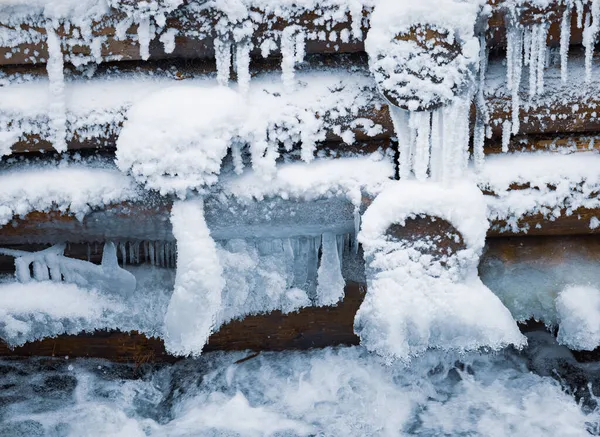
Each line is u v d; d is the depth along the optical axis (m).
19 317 3.72
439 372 4.11
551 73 3.41
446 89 3.15
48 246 3.79
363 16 3.28
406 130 3.33
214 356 4.14
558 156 3.54
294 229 3.64
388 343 3.31
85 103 3.43
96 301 3.79
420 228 3.32
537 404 3.86
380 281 3.36
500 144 3.56
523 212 3.52
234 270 3.75
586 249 3.69
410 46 3.12
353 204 3.51
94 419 3.79
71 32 3.30
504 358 4.15
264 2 3.27
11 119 3.42
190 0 3.25
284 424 3.74
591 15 3.20
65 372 4.06
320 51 3.38
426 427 3.73
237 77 3.42
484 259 3.71
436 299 3.33
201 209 3.45
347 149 3.56
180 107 3.29
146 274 3.83
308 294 3.88
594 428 3.67
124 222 3.57
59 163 3.58
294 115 3.42
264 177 3.45
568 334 3.63
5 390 3.94
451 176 3.32
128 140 3.29
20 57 3.35
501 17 3.21
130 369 4.11
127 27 3.29
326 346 4.13
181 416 3.85
